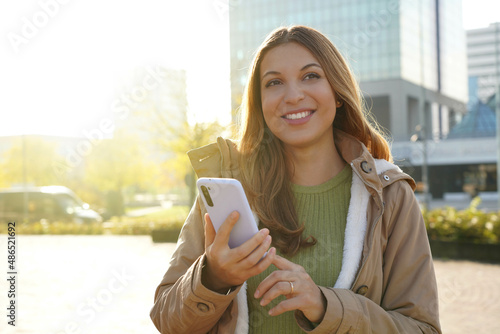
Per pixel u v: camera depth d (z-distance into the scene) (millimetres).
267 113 1595
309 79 1573
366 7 52469
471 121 56562
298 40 1568
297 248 1537
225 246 1247
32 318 6109
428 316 1487
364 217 1544
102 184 31500
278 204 1614
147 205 49219
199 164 1653
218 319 1431
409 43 57031
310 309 1317
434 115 65562
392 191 1588
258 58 1629
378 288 1506
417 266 1541
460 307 6660
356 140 1670
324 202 1639
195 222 1588
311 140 1567
